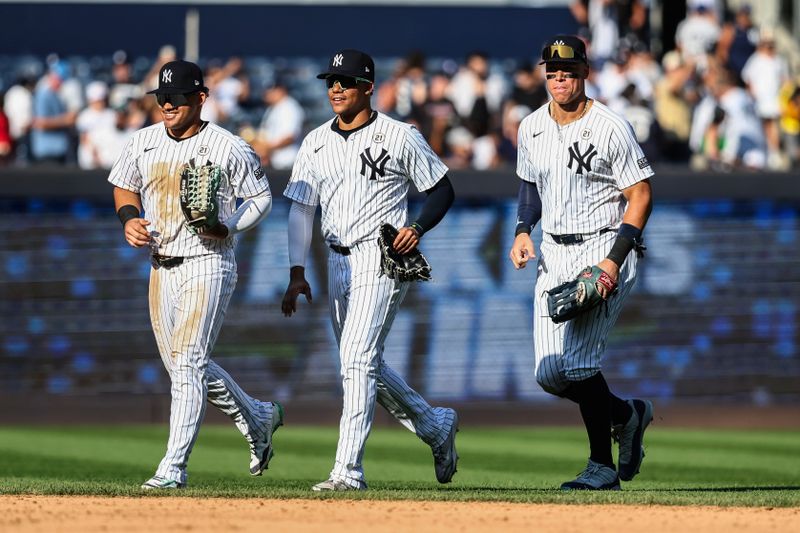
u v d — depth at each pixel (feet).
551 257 82.23
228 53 203.10
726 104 172.86
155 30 202.18
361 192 78.84
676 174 157.28
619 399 86.84
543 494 74.18
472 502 69.56
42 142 173.06
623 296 81.61
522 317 156.97
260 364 154.10
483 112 175.32
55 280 153.48
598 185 80.53
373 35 205.05
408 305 155.74
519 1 209.87
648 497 72.33
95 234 153.79
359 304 78.69
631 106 169.58
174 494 72.59
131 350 154.30
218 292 78.64
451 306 156.04
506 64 206.08
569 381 82.58
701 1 191.72
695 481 104.63
